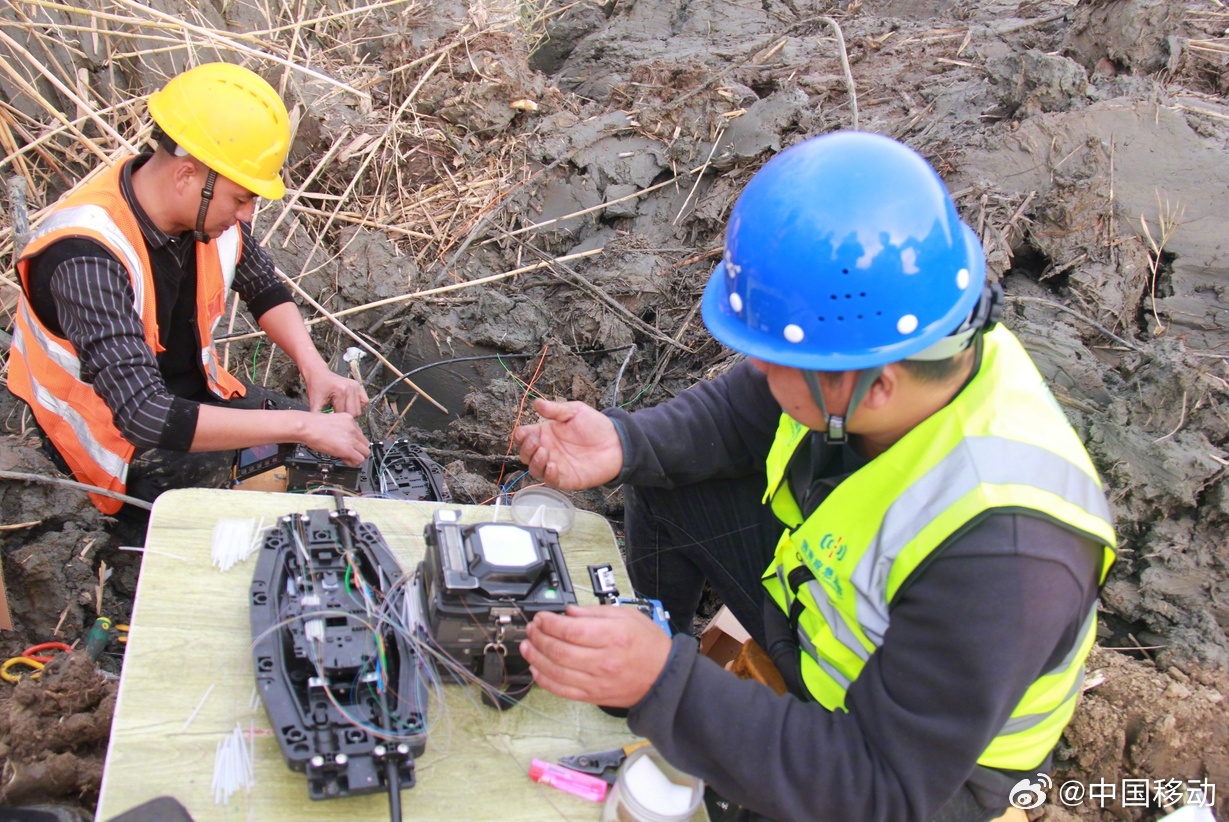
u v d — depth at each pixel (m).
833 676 1.72
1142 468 2.59
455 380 3.36
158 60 3.69
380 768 1.48
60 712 1.93
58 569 2.50
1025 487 1.44
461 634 1.61
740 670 2.15
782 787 1.46
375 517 2.01
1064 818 2.18
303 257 3.50
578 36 5.37
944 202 1.49
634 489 2.29
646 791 1.49
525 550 1.65
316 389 2.71
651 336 3.40
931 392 1.52
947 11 4.75
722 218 3.62
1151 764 2.21
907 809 1.43
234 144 2.21
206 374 2.67
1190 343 3.01
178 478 2.65
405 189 3.82
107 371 2.18
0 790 1.81
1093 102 3.43
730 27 4.86
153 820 1.36
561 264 3.59
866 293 1.43
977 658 1.37
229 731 1.53
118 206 2.27
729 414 2.12
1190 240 3.12
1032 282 3.20
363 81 4.05
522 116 3.99
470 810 1.51
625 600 1.85
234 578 1.78
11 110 3.32
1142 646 2.49
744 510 2.22
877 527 1.56
